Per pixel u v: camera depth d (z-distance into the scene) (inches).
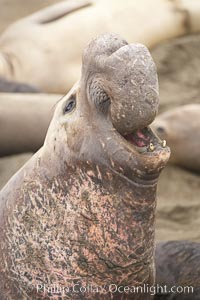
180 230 684.7
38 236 373.4
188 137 860.6
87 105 349.7
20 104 837.2
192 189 802.8
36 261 375.6
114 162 340.8
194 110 886.4
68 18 989.2
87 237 360.5
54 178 365.7
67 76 971.9
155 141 339.3
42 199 370.9
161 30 1014.4
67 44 977.5
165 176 832.3
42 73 968.9
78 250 363.9
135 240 356.5
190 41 1110.4
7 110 830.5
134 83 329.7
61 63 973.8
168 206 740.0
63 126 362.3
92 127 346.9
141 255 361.7
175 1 1025.5
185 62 1077.1
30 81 966.4
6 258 385.7
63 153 360.8
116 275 366.3
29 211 375.6
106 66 336.2
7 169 798.5
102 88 339.3
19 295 384.8
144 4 1007.0
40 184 372.2
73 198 359.3
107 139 341.4
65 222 364.2
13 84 895.7
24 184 379.9
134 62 330.3
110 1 998.4
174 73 1052.5
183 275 460.4
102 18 987.3
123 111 332.5
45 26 992.9
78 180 356.2
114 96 333.7
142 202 347.6
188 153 857.5
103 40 345.4
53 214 367.6
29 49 979.3
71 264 367.2
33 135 832.3
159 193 786.8
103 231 356.5
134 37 997.2
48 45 978.1
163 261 467.8
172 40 1064.2
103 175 347.3
